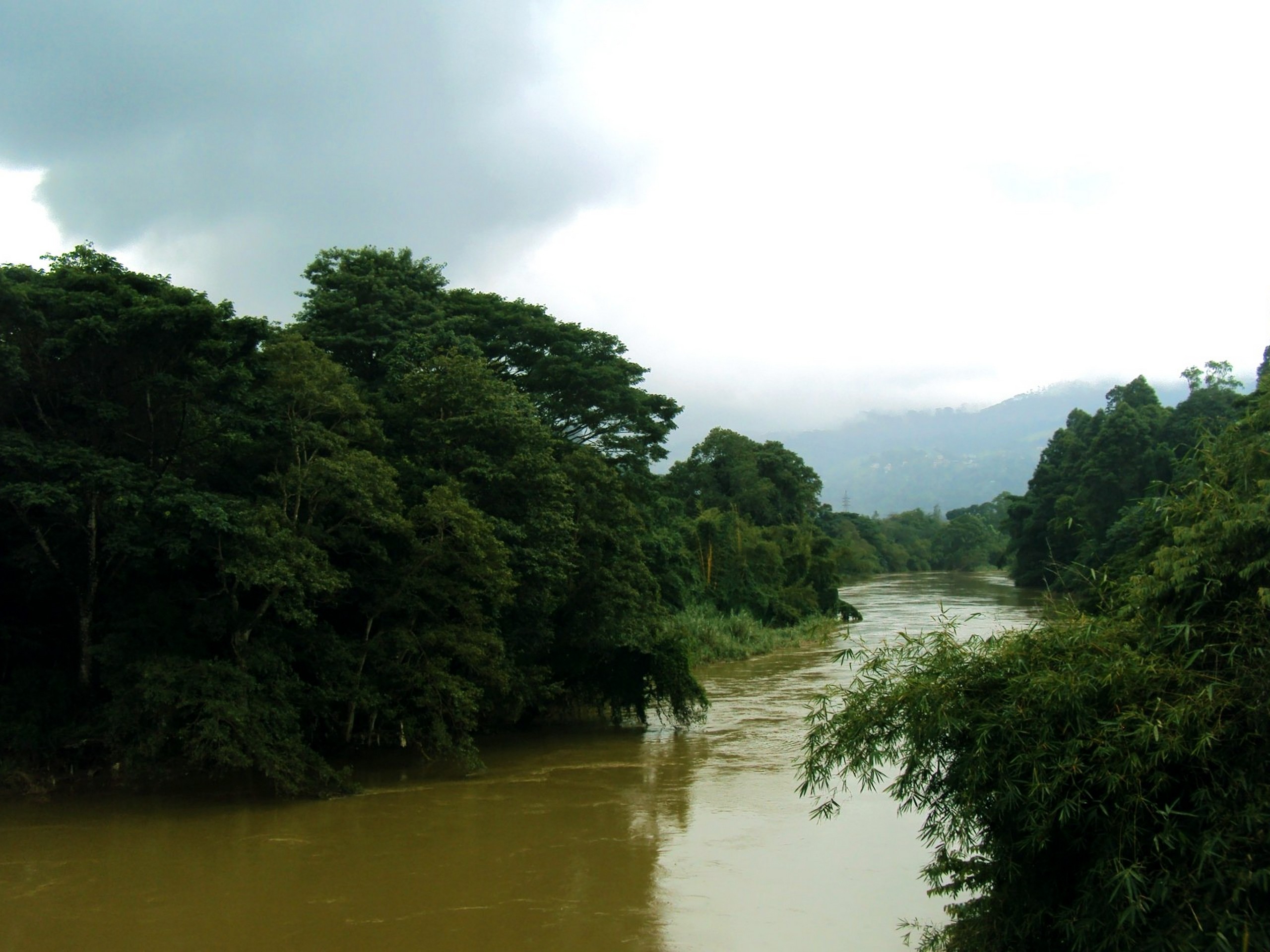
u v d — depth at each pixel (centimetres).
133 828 1783
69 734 1927
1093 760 785
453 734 2292
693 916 1312
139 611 1962
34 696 1984
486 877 1499
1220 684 763
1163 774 758
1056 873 862
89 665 2008
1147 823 771
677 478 9056
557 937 1249
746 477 9038
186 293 1938
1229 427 960
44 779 1978
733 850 1612
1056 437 9400
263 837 1733
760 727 2827
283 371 2112
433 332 3195
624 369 4169
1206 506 874
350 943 1237
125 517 1875
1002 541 16250
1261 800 706
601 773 2266
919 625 5734
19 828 1778
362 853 1634
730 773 2230
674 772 2248
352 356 3164
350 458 2152
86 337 1775
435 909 1359
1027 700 834
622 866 1545
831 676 3953
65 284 1891
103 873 1527
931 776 942
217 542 1862
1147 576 898
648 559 3512
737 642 4806
